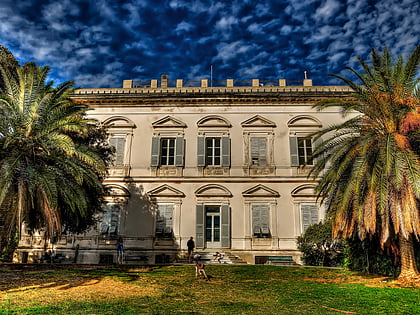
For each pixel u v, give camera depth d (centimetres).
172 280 1563
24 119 1609
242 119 2717
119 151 2702
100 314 981
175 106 2762
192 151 2684
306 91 2697
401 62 1612
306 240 2280
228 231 2514
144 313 1006
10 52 2298
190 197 2594
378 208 1421
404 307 1101
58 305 1066
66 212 1808
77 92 2806
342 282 1545
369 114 1591
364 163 1442
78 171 1612
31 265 1986
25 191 1520
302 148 2661
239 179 2600
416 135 1473
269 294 1300
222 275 1711
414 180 1312
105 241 2544
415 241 1568
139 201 2600
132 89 2816
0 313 953
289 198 2562
